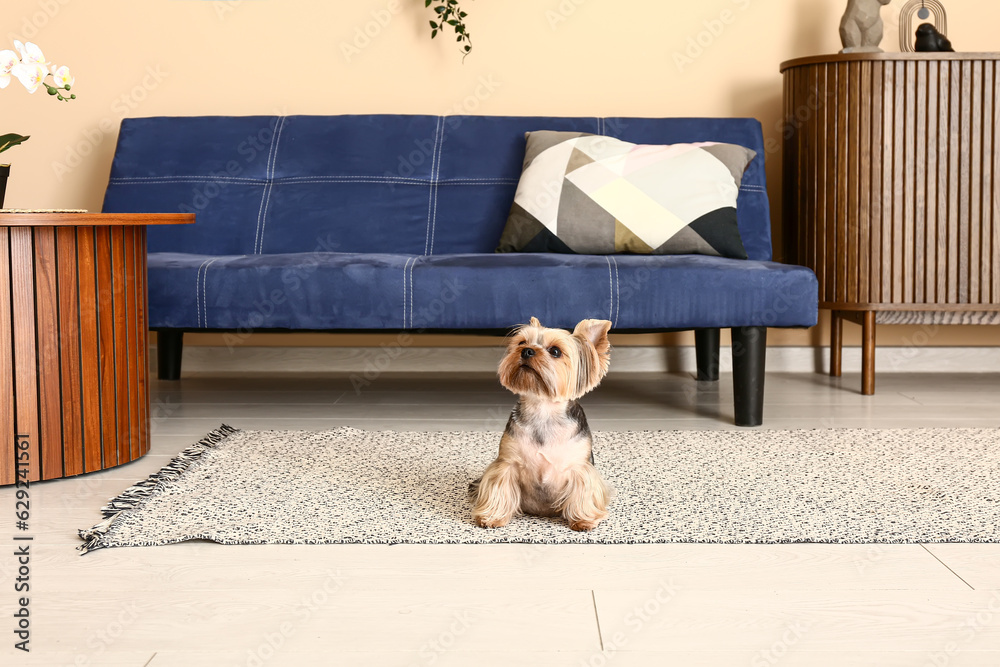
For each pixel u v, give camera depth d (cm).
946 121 274
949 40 312
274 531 150
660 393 285
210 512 160
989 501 165
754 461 195
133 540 145
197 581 130
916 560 138
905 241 278
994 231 276
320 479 182
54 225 179
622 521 155
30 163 323
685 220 254
